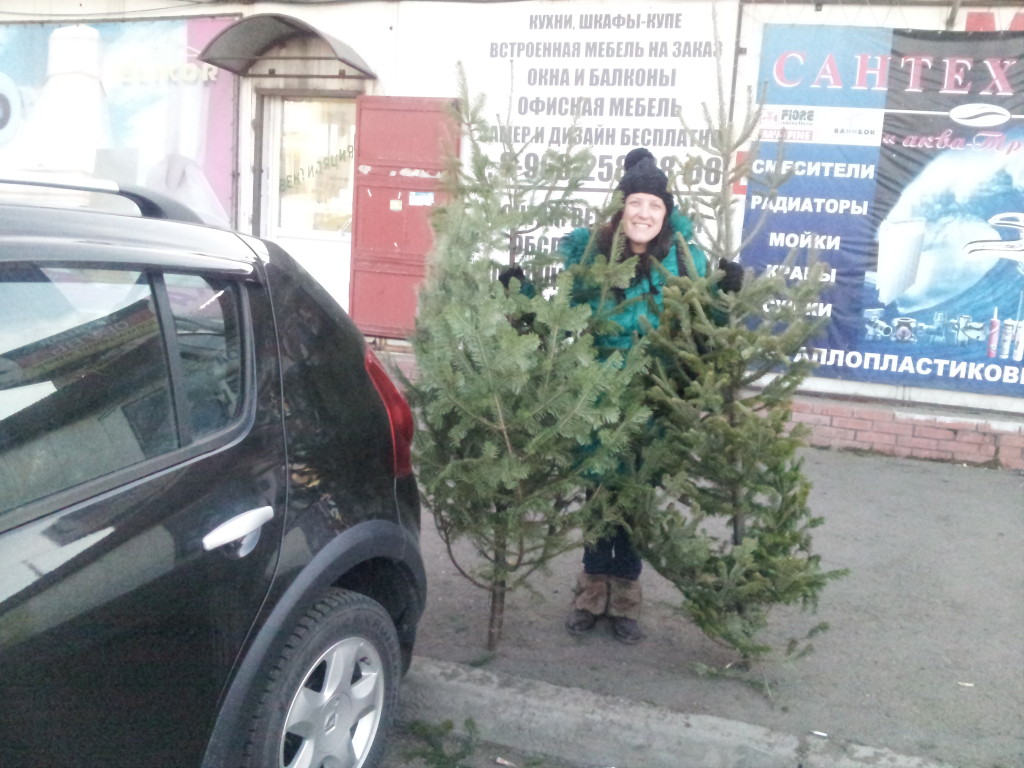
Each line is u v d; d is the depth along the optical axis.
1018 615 4.52
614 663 3.99
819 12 6.96
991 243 6.79
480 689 3.71
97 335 2.38
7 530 2.07
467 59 7.91
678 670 3.95
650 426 3.79
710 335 3.50
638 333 3.76
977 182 6.77
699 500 3.68
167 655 2.37
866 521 5.67
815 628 3.78
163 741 2.38
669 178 3.93
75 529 2.19
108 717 2.23
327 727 2.93
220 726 2.55
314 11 8.32
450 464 3.45
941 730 3.56
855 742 3.45
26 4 9.12
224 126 8.77
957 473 6.55
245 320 2.82
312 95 8.53
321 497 2.89
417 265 8.20
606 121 7.56
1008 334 6.84
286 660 2.72
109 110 9.05
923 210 6.89
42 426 2.20
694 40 7.28
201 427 2.59
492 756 3.57
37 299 2.25
